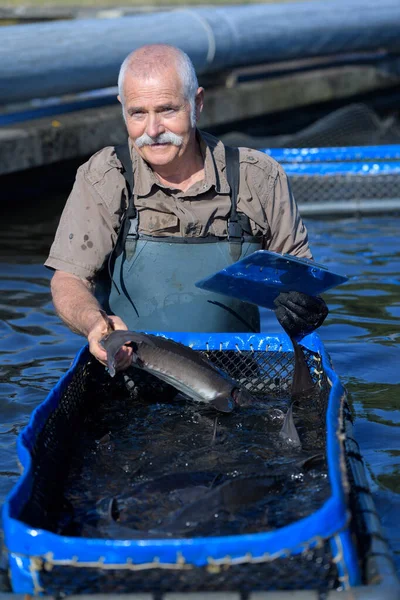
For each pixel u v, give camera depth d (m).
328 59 22.25
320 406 5.68
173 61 5.77
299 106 20.05
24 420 6.15
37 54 13.49
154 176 6.12
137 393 6.12
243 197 6.20
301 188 13.23
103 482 4.79
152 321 6.38
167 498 4.41
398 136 16.58
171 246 6.24
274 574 3.64
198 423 5.65
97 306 5.61
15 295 9.22
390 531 4.62
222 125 18.53
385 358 7.32
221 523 4.09
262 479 4.40
